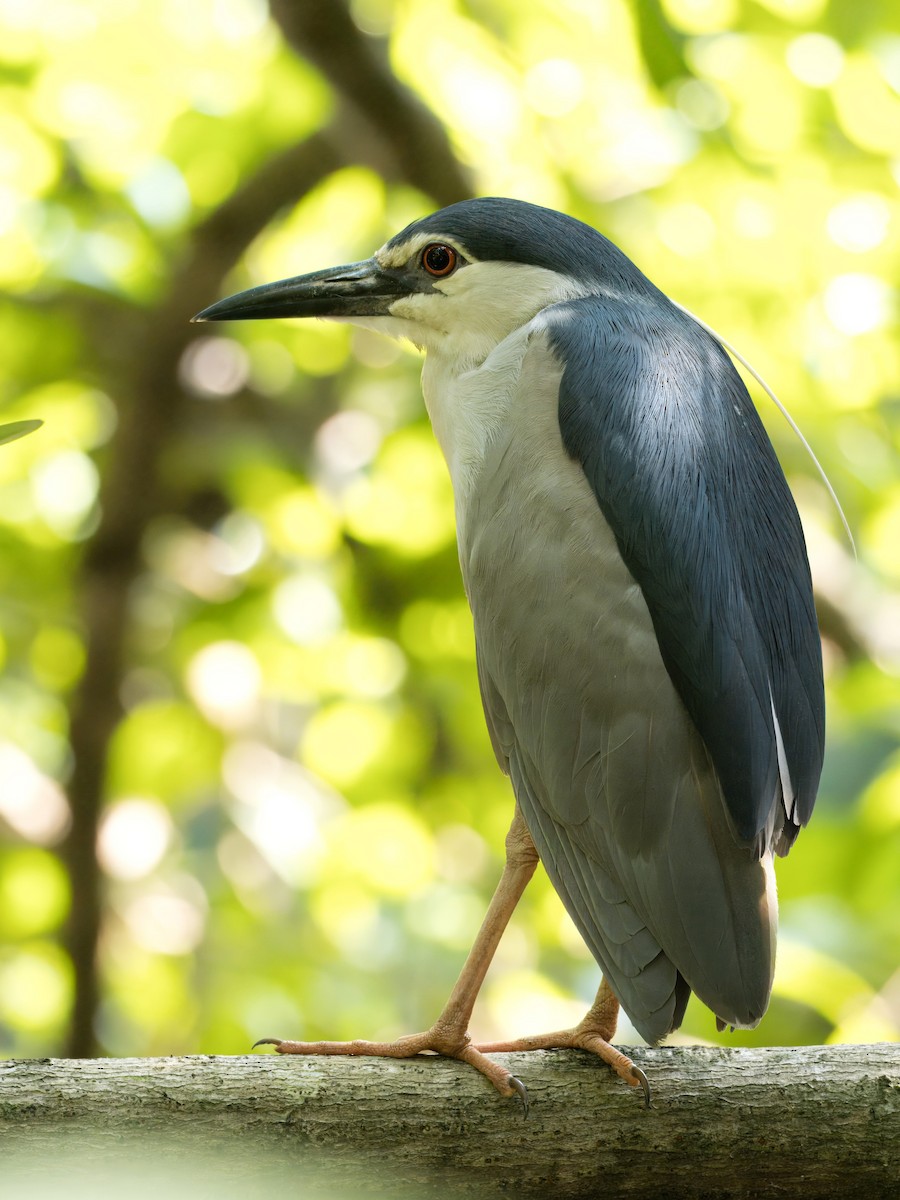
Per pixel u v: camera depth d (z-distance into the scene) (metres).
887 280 11.10
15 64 10.89
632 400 5.61
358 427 12.73
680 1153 4.96
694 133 10.81
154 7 10.93
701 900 4.99
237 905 13.19
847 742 10.29
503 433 5.89
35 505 12.49
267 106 11.00
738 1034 10.71
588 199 10.85
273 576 12.51
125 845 12.62
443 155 10.74
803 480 11.51
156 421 11.34
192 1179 4.78
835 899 9.92
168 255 11.29
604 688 5.31
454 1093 4.97
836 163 10.97
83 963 11.21
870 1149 4.97
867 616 11.85
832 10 10.59
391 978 12.60
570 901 5.38
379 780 13.01
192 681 12.59
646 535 5.34
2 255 11.18
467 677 12.45
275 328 12.27
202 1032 12.27
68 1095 4.79
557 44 10.95
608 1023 5.25
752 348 11.10
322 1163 4.86
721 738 5.07
